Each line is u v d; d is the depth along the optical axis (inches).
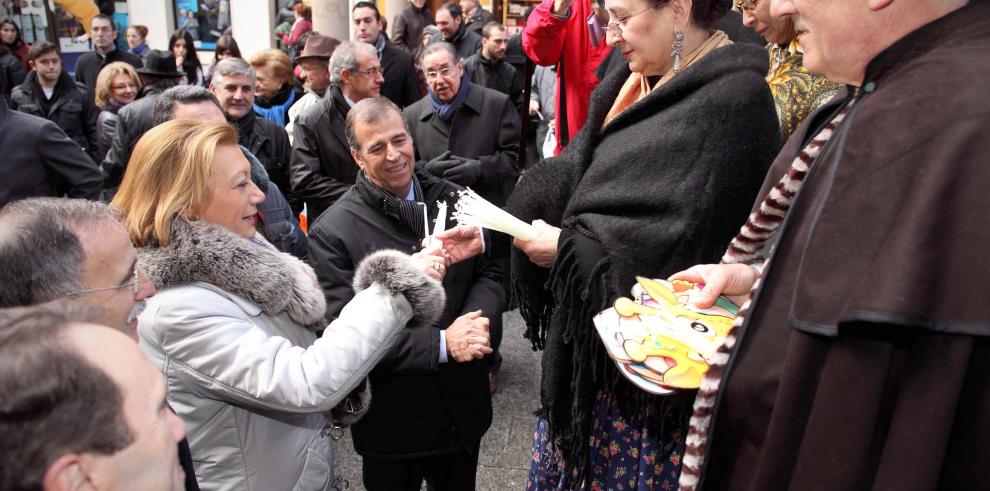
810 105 54.7
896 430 25.7
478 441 71.5
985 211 23.4
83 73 257.0
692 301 39.8
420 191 77.2
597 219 47.9
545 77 191.0
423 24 253.9
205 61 389.7
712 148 45.5
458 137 125.5
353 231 70.4
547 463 61.9
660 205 45.9
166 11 386.0
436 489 76.2
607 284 47.2
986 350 24.9
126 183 49.2
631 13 48.4
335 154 119.7
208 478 48.8
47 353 20.7
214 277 46.8
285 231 93.4
